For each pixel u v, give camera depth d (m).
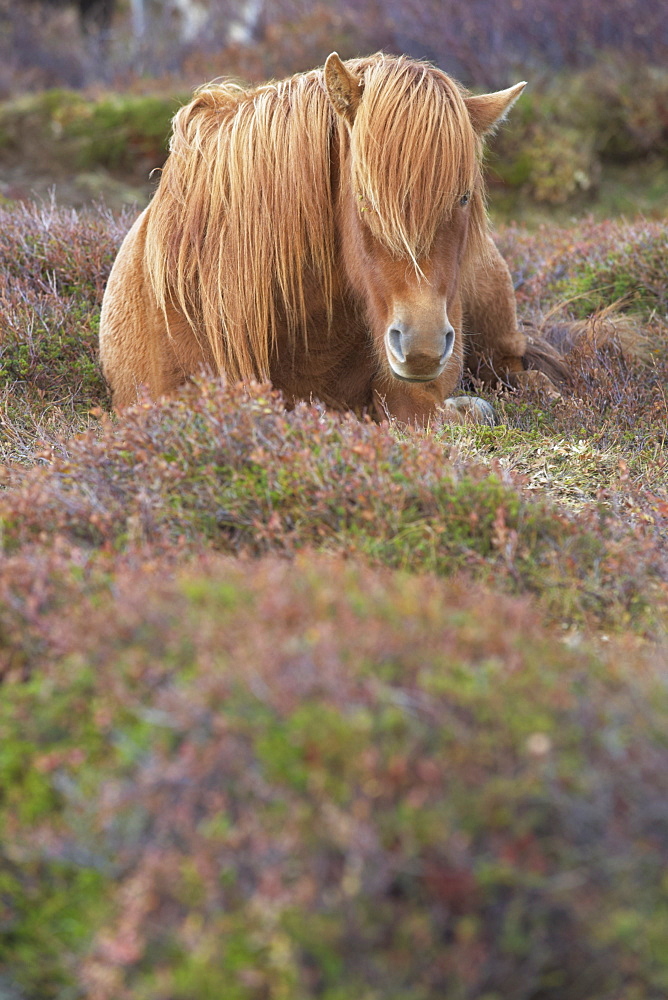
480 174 7.71
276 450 6.10
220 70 24.64
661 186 21.62
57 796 3.82
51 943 3.53
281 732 3.51
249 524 5.74
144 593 4.37
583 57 23.89
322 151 7.40
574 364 10.09
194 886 3.29
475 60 23.36
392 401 8.41
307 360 8.09
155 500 5.77
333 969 3.09
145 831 3.52
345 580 4.48
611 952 3.20
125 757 3.68
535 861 3.19
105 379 9.43
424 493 5.85
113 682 3.95
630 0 23.55
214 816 3.44
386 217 6.66
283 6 26.45
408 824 3.22
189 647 4.02
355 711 3.50
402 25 24.20
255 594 4.30
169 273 7.90
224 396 6.38
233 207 7.55
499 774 3.41
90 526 5.63
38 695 4.14
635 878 3.28
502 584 5.28
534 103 21.97
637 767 3.45
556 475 7.27
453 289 7.32
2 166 21.41
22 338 9.48
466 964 3.07
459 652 3.92
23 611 4.56
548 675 3.89
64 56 27.23
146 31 28.05
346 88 7.00
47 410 8.87
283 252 7.52
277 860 3.25
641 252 12.13
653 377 9.55
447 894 3.14
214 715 3.60
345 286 7.72
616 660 4.35
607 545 5.75
